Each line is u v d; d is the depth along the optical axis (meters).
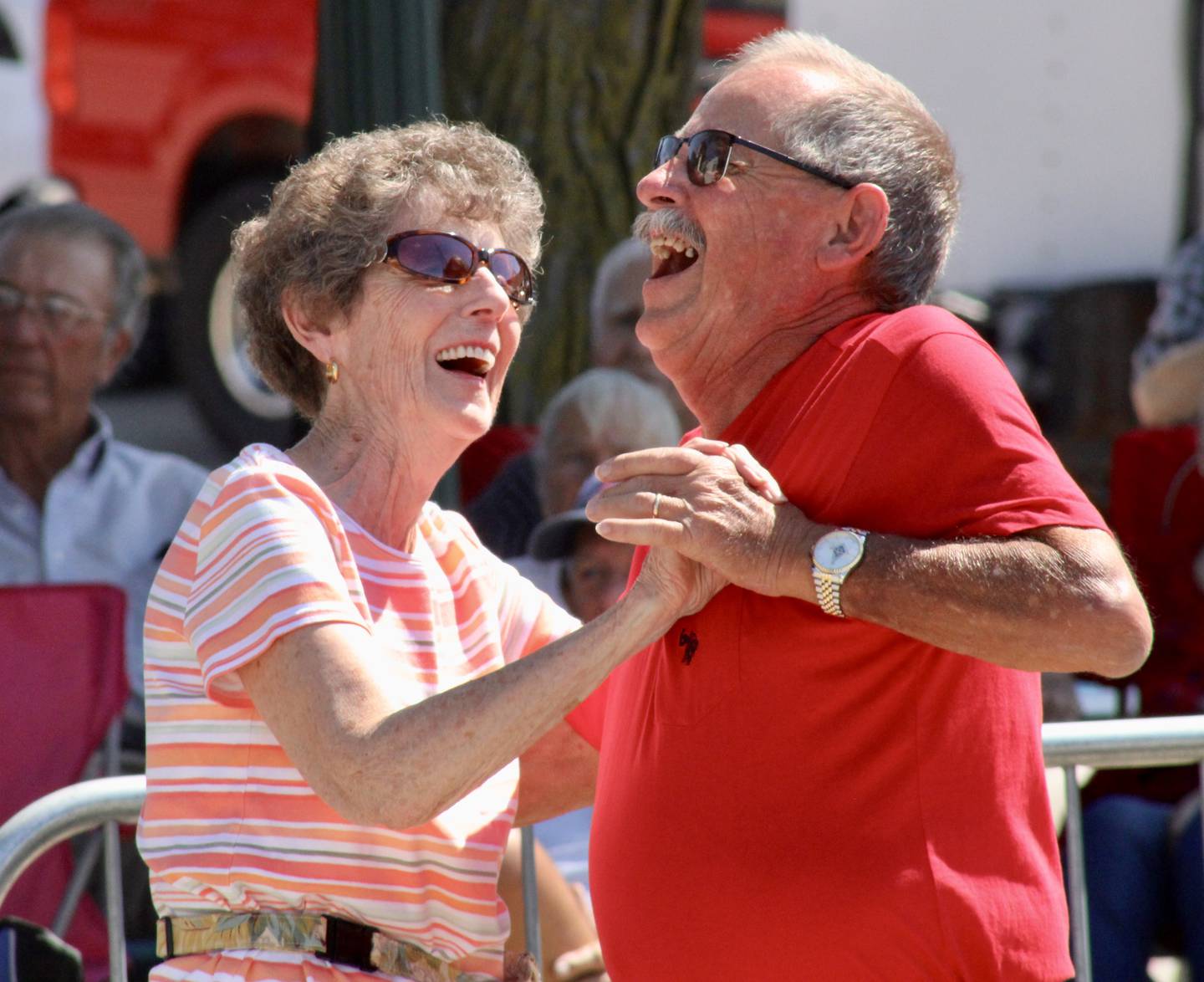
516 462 16.38
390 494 8.38
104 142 27.77
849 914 7.69
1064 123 26.41
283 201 8.43
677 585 7.78
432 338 8.20
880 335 7.98
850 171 8.31
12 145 26.89
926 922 7.59
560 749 9.40
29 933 9.83
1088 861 13.76
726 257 8.41
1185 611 16.20
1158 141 26.48
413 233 8.12
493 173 8.45
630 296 17.30
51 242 15.07
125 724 13.97
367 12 13.76
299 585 7.54
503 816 8.50
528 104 18.45
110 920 9.61
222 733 7.88
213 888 7.86
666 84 18.72
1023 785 7.98
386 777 7.21
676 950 8.08
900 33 25.17
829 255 8.34
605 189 18.67
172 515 15.47
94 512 15.16
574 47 18.42
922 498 7.71
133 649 14.64
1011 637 7.25
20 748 12.88
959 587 7.32
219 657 7.53
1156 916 13.55
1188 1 26.02
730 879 7.90
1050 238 26.97
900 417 7.80
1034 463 7.53
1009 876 7.76
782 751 7.90
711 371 8.75
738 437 8.49
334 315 8.29
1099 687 17.02
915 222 8.51
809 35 9.05
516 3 18.31
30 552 14.91
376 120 13.84
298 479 7.97
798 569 7.61
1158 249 26.81
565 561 14.20
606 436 15.34
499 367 8.65
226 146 28.97
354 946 7.85
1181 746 10.16
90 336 15.16
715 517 7.64
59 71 27.14
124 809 9.50
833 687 7.85
